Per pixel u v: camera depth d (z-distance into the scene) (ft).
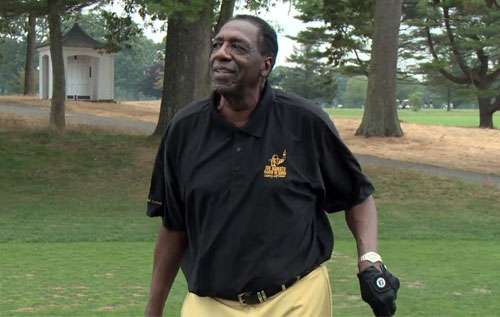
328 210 10.53
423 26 139.23
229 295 9.77
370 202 10.43
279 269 9.55
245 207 9.53
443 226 47.55
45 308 21.35
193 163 9.77
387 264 31.89
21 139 73.10
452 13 143.33
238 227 9.55
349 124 113.39
